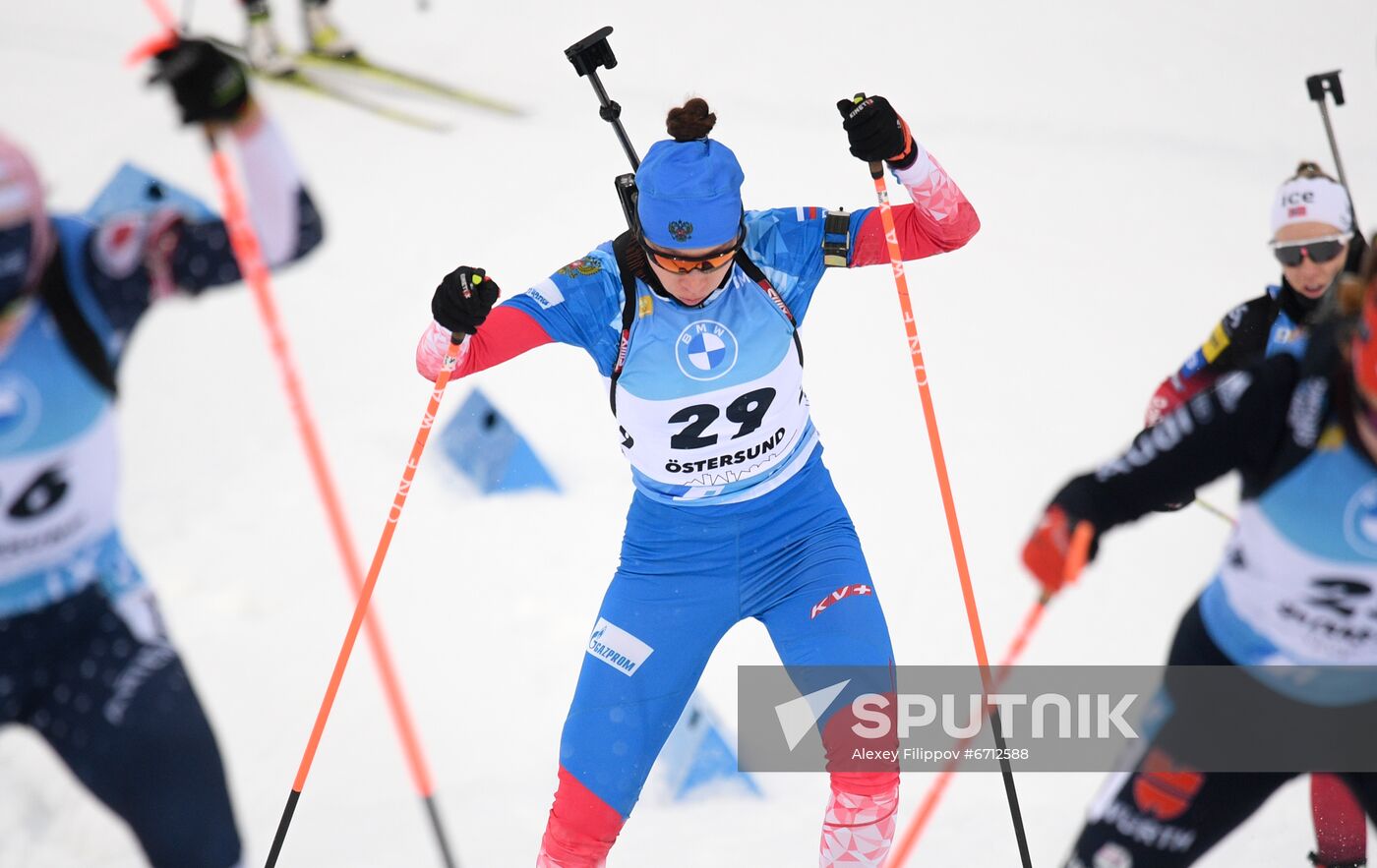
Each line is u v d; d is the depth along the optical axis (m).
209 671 15.84
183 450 21.05
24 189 8.22
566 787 11.01
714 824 13.33
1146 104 35.06
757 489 11.41
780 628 11.42
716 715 14.66
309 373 23.30
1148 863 9.11
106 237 8.70
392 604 17.23
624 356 11.02
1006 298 25.56
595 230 28.31
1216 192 30.09
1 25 40.16
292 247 9.21
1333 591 8.33
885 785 10.61
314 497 19.58
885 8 42.31
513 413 21.94
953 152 32.34
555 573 17.86
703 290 10.83
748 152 31.81
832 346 23.95
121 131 32.47
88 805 13.60
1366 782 8.96
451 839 13.09
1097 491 8.48
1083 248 27.64
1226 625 8.91
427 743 14.74
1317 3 40.84
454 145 32.88
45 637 8.96
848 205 28.64
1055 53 38.53
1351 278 7.97
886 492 19.55
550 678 15.88
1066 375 22.86
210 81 8.55
